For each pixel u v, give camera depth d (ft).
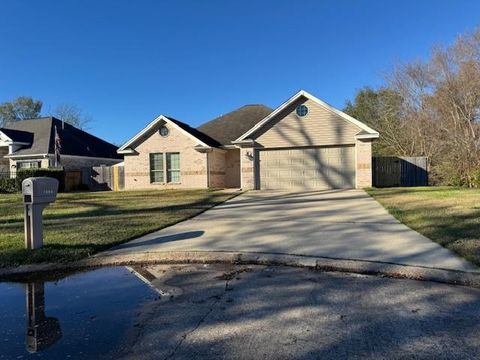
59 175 79.00
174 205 42.65
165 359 10.38
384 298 14.49
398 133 106.93
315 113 61.21
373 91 122.62
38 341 11.61
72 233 26.40
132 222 30.89
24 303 14.96
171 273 18.45
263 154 63.62
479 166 66.13
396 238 23.39
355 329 11.87
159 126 74.74
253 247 22.25
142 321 12.91
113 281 17.47
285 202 43.60
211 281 17.01
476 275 16.29
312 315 13.00
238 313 13.32
